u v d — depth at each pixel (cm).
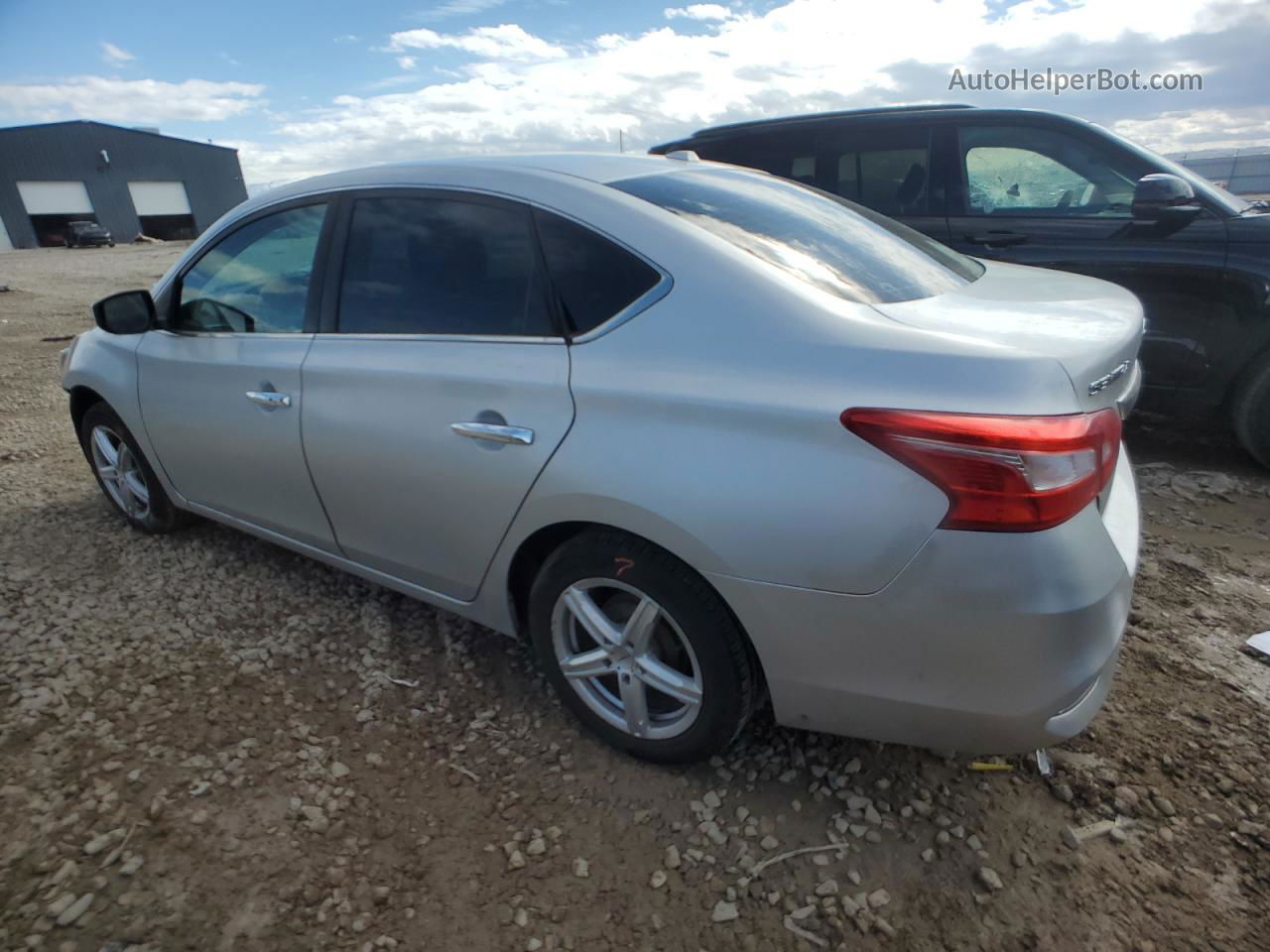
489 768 226
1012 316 196
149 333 323
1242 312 394
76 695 253
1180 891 184
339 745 234
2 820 203
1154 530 363
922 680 171
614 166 242
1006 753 178
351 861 195
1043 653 162
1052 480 157
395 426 236
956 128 471
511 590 236
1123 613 176
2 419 595
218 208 5934
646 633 207
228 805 210
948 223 471
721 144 552
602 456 194
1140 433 492
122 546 360
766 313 184
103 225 5253
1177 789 211
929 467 159
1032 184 453
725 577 181
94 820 204
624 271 204
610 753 231
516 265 221
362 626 295
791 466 171
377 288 249
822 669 180
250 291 286
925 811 207
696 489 181
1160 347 420
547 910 183
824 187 514
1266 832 197
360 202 258
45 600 312
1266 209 426
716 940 176
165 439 322
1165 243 409
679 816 208
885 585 166
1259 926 175
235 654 276
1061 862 192
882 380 166
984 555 158
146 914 179
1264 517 373
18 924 176
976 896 184
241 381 280
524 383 209
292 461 270
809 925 179
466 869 194
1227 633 280
